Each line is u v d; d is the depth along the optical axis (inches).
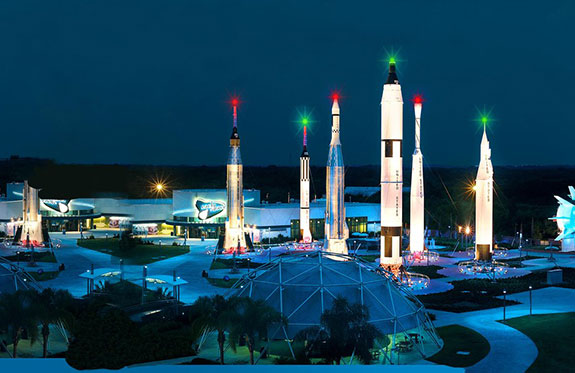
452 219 7495.1
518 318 3129.9
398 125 4156.0
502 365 2359.7
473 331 2864.2
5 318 2292.1
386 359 2396.7
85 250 5861.2
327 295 2628.0
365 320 2357.3
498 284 4119.1
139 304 2942.9
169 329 2647.6
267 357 2425.0
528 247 6299.2
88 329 2074.3
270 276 2815.0
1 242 6441.9
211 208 7032.5
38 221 6107.3
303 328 2504.9
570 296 3759.8
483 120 4859.7
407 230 7293.3
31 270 4626.0
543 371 2292.1
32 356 2422.5
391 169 4168.3
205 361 2271.2
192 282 4234.7
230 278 4328.3
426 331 2731.3
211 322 2314.2
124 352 2085.4
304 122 6230.3
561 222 5905.5
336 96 4370.1
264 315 2260.1
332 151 4357.8
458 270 4788.4
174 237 7106.3
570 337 2741.1
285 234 6761.8
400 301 2763.3
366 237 6801.2
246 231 6604.3
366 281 2751.0
